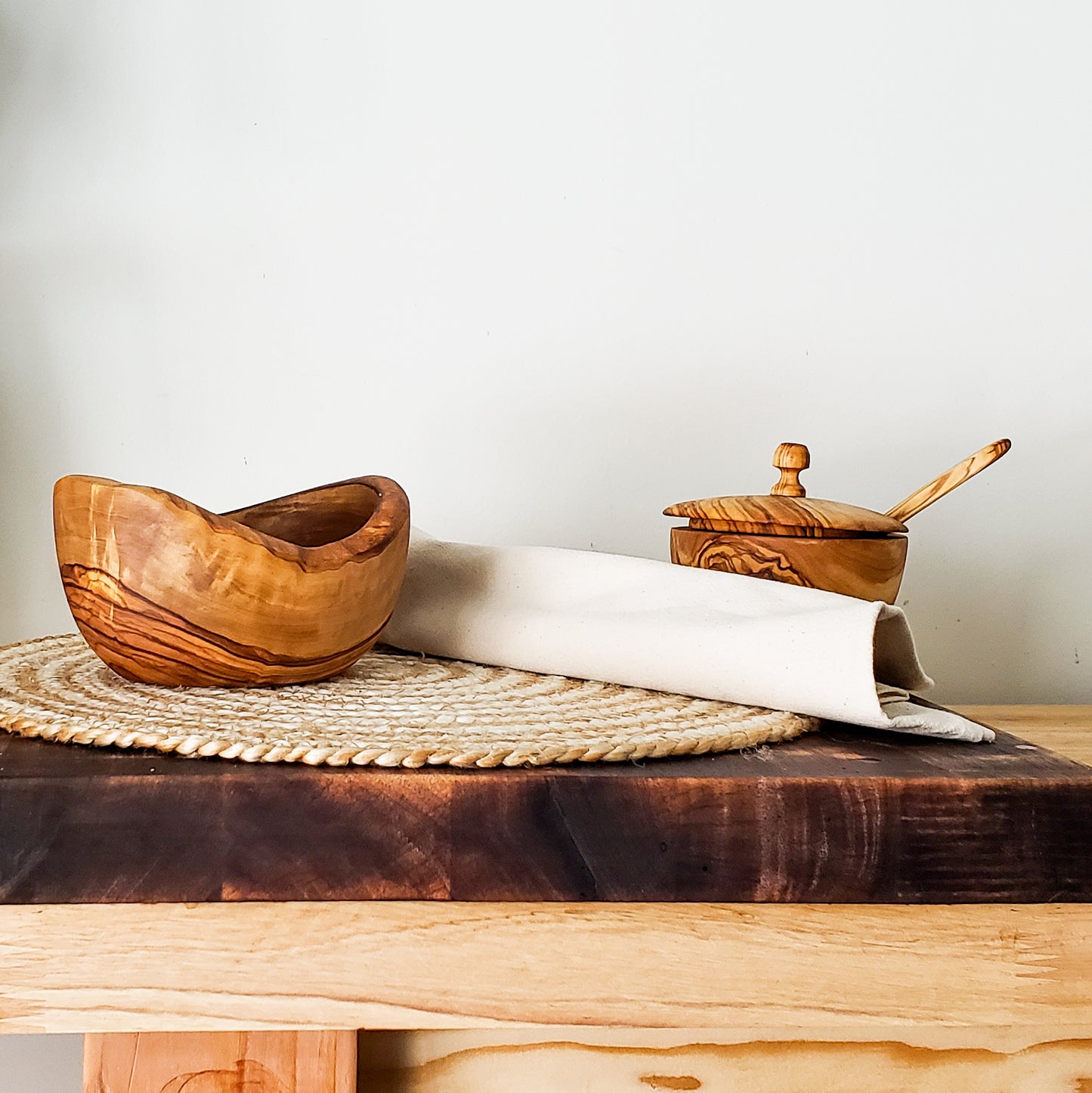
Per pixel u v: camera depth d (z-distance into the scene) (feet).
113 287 2.88
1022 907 1.32
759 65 3.00
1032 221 3.05
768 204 3.01
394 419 2.96
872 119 3.03
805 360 3.02
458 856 1.27
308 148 2.93
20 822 1.24
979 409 3.05
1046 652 3.08
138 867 1.24
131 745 1.34
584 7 2.97
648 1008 1.30
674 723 1.50
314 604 1.56
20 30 2.84
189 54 2.89
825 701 1.46
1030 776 1.31
